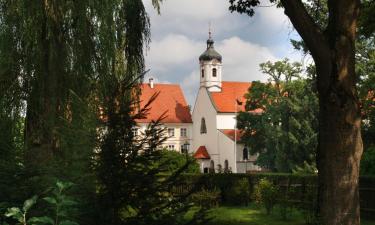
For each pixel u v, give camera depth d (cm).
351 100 938
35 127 1522
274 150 5653
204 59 8588
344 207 929
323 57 938
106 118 583
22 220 325
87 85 1552
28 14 1562
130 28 1922
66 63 1620
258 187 2277
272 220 1819
